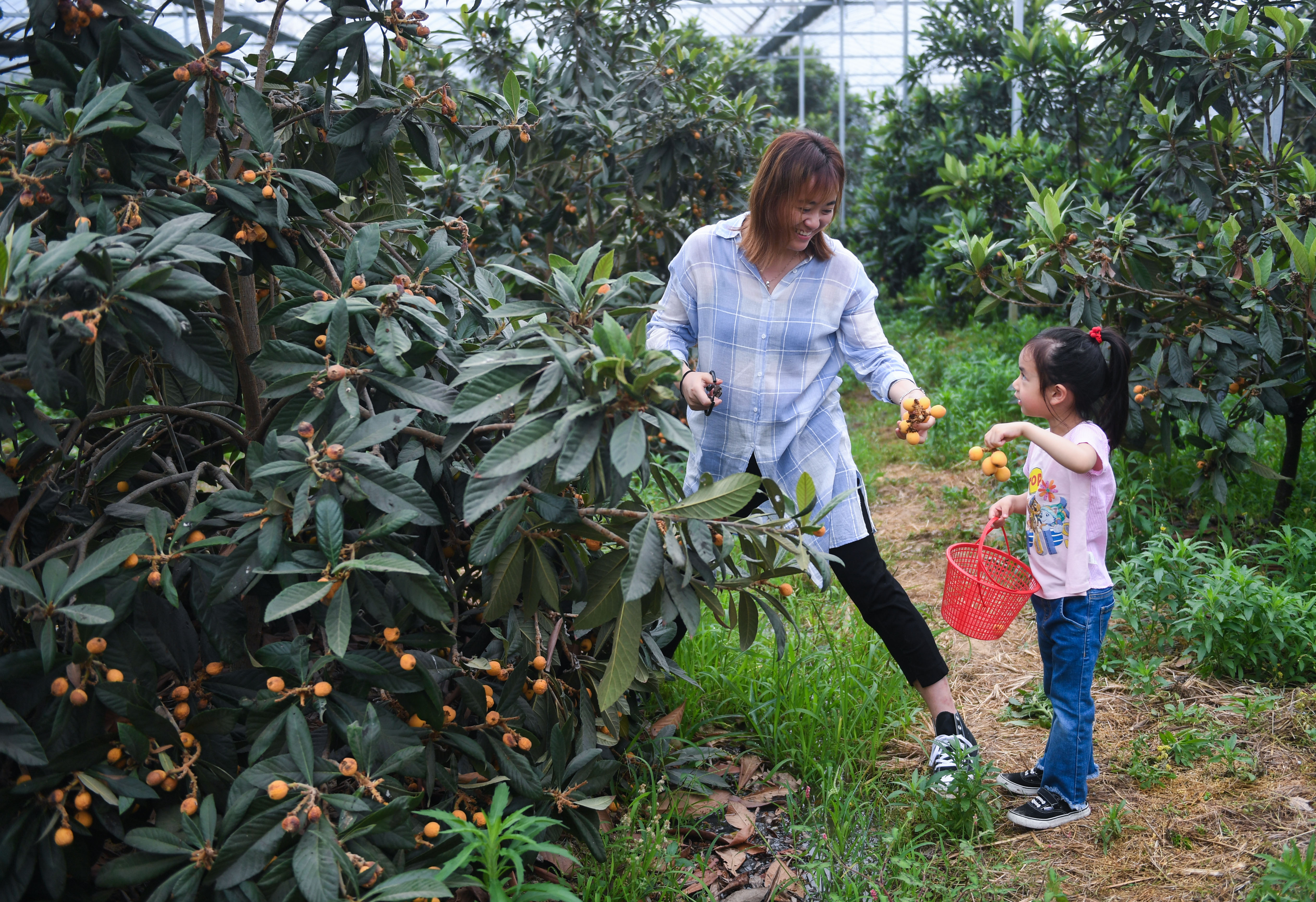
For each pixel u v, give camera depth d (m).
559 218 4.62
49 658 1.47
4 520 1.91
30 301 1.45
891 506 4.75
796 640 2.98
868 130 15.81
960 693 2.91
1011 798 2.39
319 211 2.22
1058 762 2.21
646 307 2.00
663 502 4.30
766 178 2.17
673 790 2.40
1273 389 3.40
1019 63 7.71
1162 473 4.07
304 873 1.42
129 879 1.46
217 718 1.65
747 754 2.57
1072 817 2.23
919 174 9.70
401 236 2.50
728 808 2.33
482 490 1.63
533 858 1.98
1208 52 3.61
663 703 2.70
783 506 2.02
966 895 2.01
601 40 5.33
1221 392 3.55
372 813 1.52
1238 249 3.44
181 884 1.45
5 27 1.90
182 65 1.95
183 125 1.90
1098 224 3.86
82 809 1.53
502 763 1.94
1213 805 2.26
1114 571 3.30
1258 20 4.12
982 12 9.57
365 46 2.16
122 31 1.89
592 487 1.82
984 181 7.24
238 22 2.07
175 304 1.64
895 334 8.43
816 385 2.40
